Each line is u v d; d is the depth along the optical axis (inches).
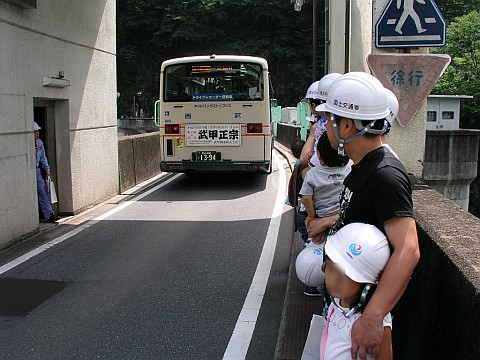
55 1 306.3
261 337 161.8
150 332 165.3
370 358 74.0
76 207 341.7
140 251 257.4
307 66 2078.0
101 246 266.5
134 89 2239.2
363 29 272.1
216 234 290.8
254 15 2126.0
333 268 78.9
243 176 532.7
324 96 153.0
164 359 147.4
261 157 436.8
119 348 154.3
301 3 826.2
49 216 314.5
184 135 439.2
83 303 190.1
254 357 148.7
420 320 98.0
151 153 536.7
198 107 435.8
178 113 438.3
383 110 79.7
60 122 330.0
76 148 341.4
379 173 77.5
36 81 284.8
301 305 171.6
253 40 2166.6
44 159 308.8
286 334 150.3
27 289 204.8
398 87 180.1
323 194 146.0
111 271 226.7
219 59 429.1
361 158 82.4
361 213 80.3
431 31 174.7
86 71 355.6
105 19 388.5
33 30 280.1
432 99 815.7
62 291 202.7
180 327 169.2
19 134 268.4
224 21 2176.4
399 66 178.7
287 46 2153.1
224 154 438.0
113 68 409.7
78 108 343.3
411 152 185.6
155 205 377.7
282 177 520.4
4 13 251.0
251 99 432.8
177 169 444.5
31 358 148.5
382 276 74.4
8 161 258.4
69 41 327.6
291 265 221.0
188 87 435.8
